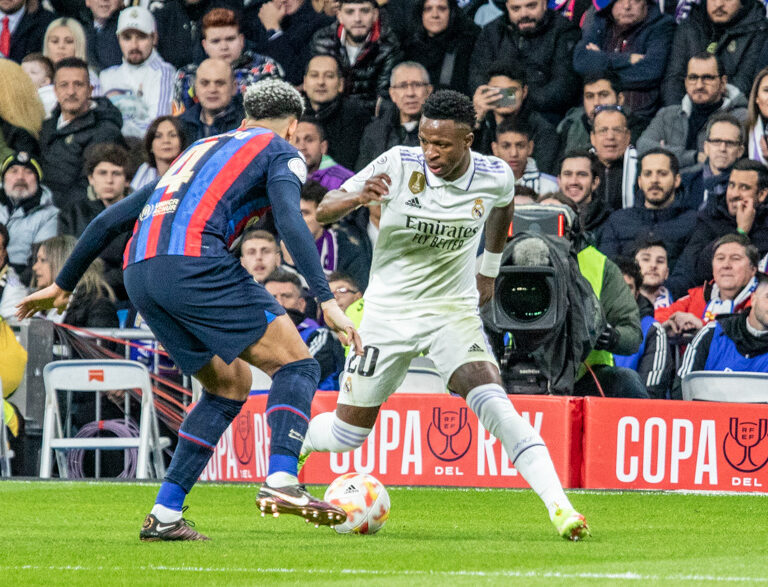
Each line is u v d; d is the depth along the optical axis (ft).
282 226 47.42
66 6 143.95
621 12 131.03
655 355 115.24
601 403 89.45
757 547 49.67
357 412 60.18
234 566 40.93
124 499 79.71
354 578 37.27
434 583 35.50
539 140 132.36
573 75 132.16
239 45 138.62
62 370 106.63
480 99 132.46
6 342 114.42
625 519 66.54
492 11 135.13
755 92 126.21
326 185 133.80
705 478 89.51
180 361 49.65
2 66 136.87
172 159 135.03
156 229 48.24
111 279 126.00
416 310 57.82
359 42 134.31
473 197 56.29
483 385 55.42
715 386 96.53
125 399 116.16
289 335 49.24
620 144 128.06
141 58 139.95
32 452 114.62
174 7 140.46
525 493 85.40
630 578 37.01
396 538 53.11
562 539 52.75
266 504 47.21
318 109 134.51
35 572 39.19
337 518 47.75
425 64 134.72
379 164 55.72
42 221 135.33
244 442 97.60
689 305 121.29
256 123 52.08
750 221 123.75
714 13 128.88
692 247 124.26
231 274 48.16
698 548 48.93
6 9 144.25
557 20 132.87
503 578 36.88
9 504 75.46
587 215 126.82
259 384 104.99
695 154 127.65
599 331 96.48
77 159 137.28
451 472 90.89
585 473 89.45
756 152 126.62
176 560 42.73
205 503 77.00
